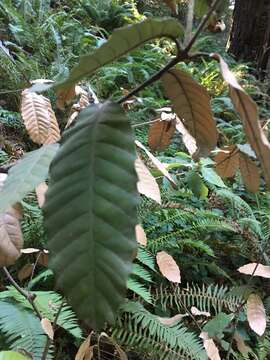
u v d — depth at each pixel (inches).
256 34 99.6
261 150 7.1
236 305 33.1
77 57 66.2
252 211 44.1
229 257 42.2
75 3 97.4
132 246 6.8
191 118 10.5
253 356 32.0
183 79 9.5
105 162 7.4
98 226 6.9
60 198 7.2
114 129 7.8
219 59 7.7
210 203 45.8
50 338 16.8
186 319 35.0
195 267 39.1
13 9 70.8
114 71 64.9
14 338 25.4
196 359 28.4
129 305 29.5
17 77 52.9
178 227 41.1
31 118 15.3
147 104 58.9
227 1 11.1
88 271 6.7
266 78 88.5
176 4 13.3
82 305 6.6
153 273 36.4
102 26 95.7
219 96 74.2
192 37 8.3
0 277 31.6
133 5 104.7
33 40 66.7
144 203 37.9
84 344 19.9
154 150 16.3
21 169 8.6
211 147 10.8
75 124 8.1
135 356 31.7
